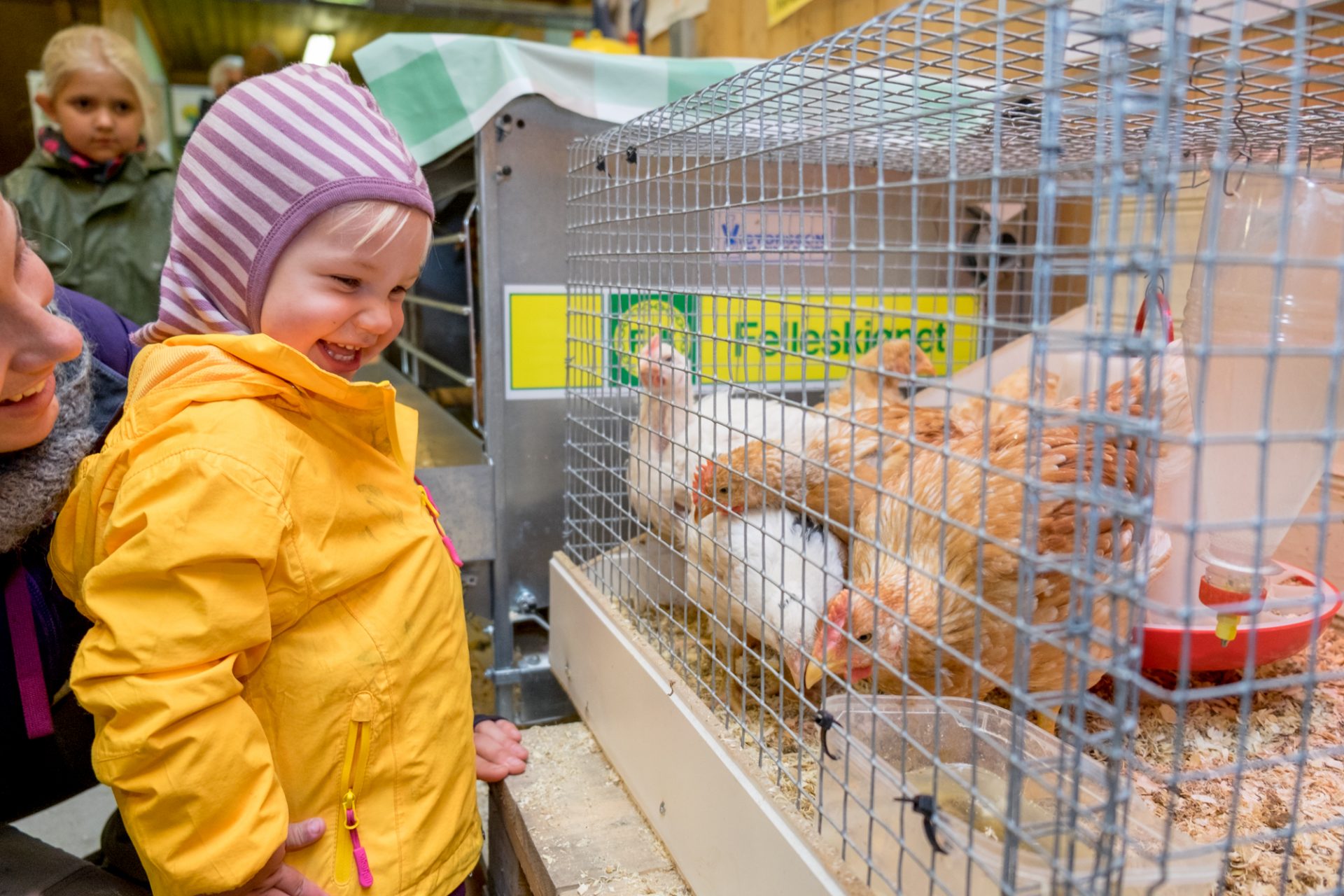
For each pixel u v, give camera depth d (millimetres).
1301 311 639
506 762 1141
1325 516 459
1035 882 517
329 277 863
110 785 733
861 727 757
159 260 2045
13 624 843
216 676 735
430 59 1377
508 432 1505
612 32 2385
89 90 1873
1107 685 1089
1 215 643
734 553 1053
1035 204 1494
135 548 721
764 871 735
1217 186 509
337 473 868
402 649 886
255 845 742
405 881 880
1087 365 433
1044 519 824
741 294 1002
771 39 2119
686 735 888
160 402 789
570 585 1321
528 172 1437
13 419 729
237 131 839
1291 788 853
